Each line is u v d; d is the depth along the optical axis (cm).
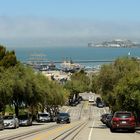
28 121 5997
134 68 5916
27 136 3391
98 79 5972
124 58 6141
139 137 3288
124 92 5281
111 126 4050
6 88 5953
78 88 18325
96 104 16675
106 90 5916
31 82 6556
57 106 11150
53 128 4972
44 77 8712
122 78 5572
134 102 5216
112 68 5956
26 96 6444
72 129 4688
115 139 3070
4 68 6506
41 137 3244
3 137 3312
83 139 3042
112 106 6191
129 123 3906
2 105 6406
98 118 12375
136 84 5206
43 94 7100
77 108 15812
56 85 10900
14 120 5053
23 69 6512
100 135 3525
